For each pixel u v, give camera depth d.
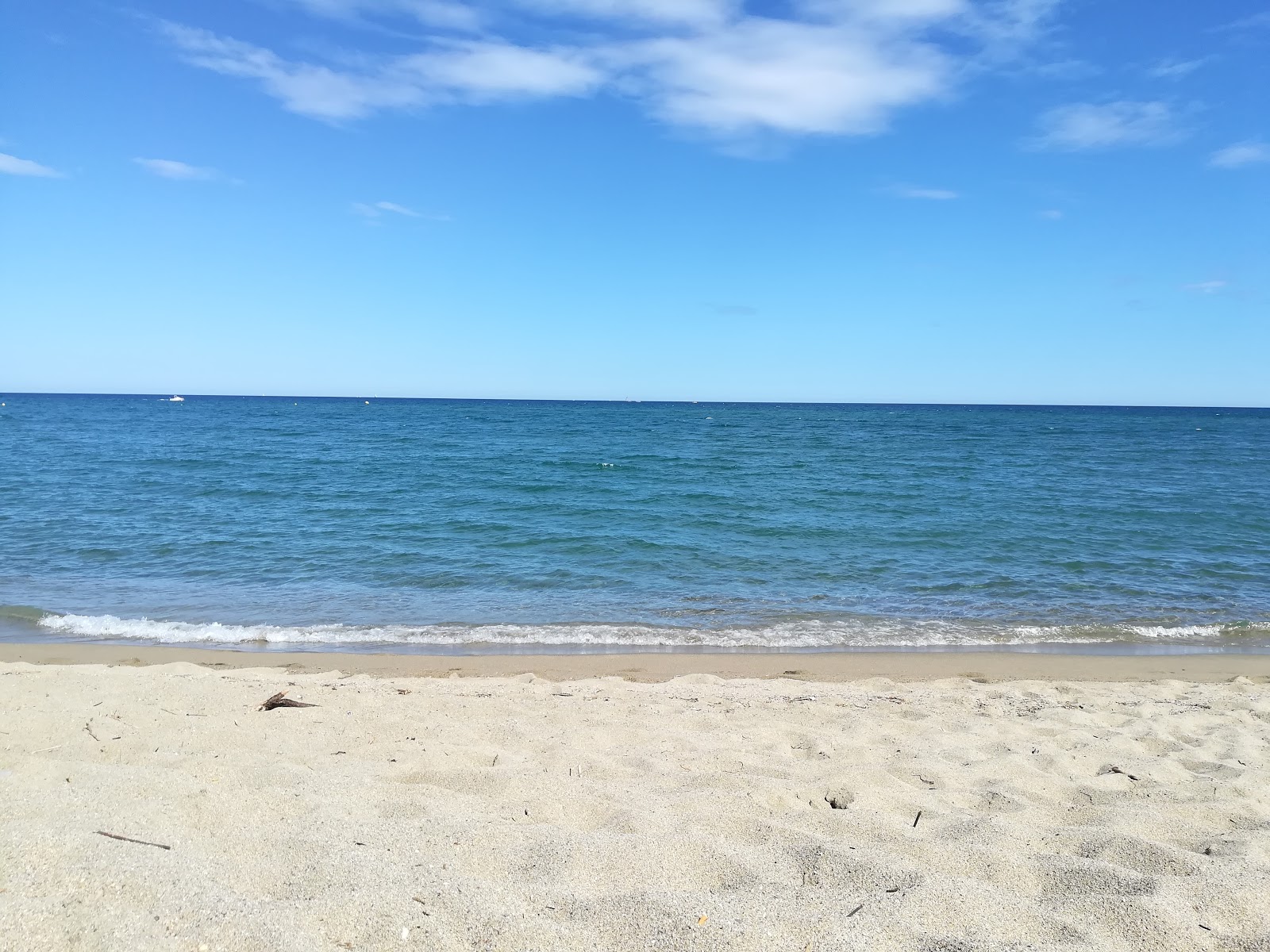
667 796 3.93
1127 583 11.82
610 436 47.94
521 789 3.94
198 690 5.80
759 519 16.83
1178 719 5.87
